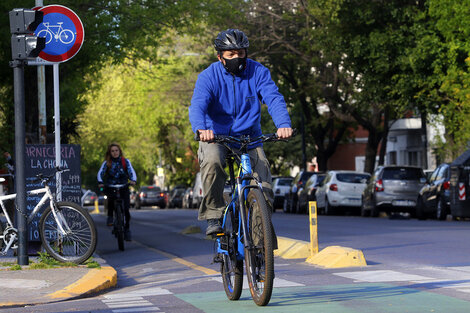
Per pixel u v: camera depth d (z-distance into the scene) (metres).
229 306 13.69
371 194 59.56
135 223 57.59
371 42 59.81
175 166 139.38
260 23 75.25
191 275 20.31
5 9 43.00
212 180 13.79
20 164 20.23
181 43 88.69
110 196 30.80
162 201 129.62
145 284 18.94
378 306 13.10
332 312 12.56
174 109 118.88
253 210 13.10
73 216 20.84
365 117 86.25
